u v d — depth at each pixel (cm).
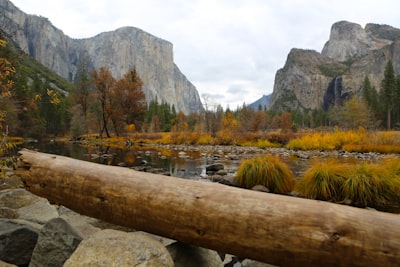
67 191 244
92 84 4303
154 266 185
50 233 244
